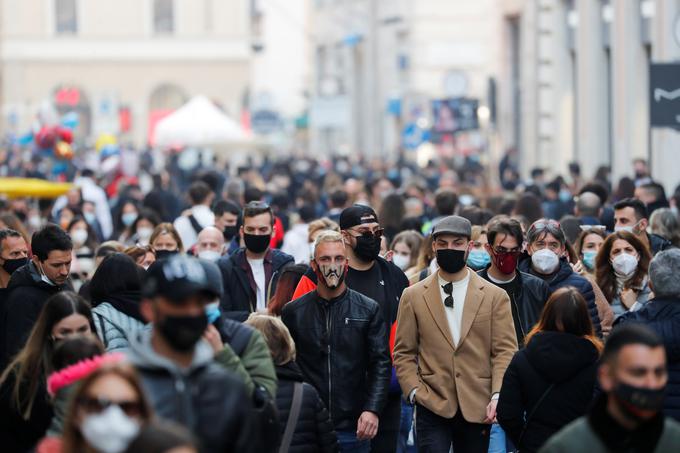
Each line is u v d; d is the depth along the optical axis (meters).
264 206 22.72
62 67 162.50
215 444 11.72
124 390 11.19
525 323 20.14
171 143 66.44
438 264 19.09
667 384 17.50
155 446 10.16
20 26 161.88
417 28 94.25
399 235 26.33
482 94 93.06
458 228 18.89
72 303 15.41
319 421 16.72
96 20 162.88
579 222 26.98
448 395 18.97
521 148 72.69
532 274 21.62
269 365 14.92
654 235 25.72
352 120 122.50
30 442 15.77
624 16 54.69
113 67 163.12
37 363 15.46
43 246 18.80
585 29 60.91
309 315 19.11
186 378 11.83
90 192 43.44
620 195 34.56
